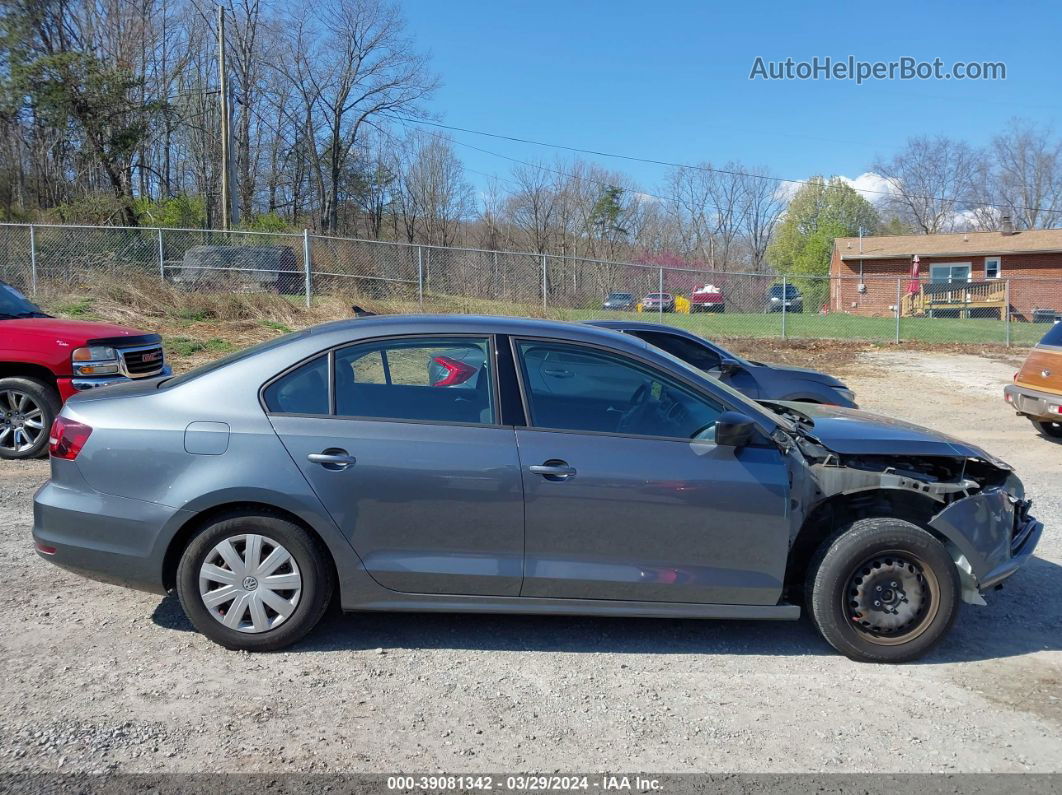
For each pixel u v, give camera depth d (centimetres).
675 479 394
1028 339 2255
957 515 411
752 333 2161
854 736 342
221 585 393
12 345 761
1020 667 412
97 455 395
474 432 395
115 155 3053
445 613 430
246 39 4216
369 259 1947
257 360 408
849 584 407
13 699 349
